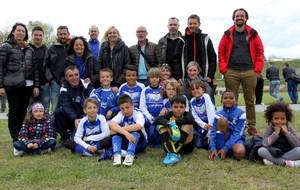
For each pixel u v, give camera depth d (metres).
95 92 4.79
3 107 11.73
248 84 5.18
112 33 5.66
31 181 2.87
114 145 3.61
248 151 3.51
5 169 3.33
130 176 2.98
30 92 4.84
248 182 2.73
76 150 4.00
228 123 3.94
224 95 3.96
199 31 5.58
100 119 4.13
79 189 2.65
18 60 4.54
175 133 3.53
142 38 5.84
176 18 5.93
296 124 5.88
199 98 4.48
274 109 3.33
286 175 2.88
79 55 5.23
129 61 5.68
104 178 2.95
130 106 3.98
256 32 5.16
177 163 3.43
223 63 5.29
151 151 4.19
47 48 5.41
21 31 4.59
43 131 4.20
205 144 4.16
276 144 3.34
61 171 3.21
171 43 5.96
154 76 4.70
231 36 5.19
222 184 2.70
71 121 4.82
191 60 5.55
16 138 4.69
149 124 4.58
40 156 3.96
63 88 4.77
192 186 2.67
